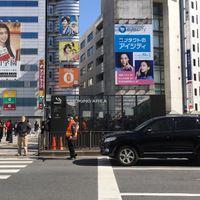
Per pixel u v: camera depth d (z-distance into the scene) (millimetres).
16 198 9289
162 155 15352
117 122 22891
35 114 77875
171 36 68688
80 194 9781
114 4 63938
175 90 68188
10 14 79812
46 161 17312
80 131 21922
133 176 12719
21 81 78688
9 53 51000
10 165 15711
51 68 82812
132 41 62812
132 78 62281
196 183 11430
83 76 101000
